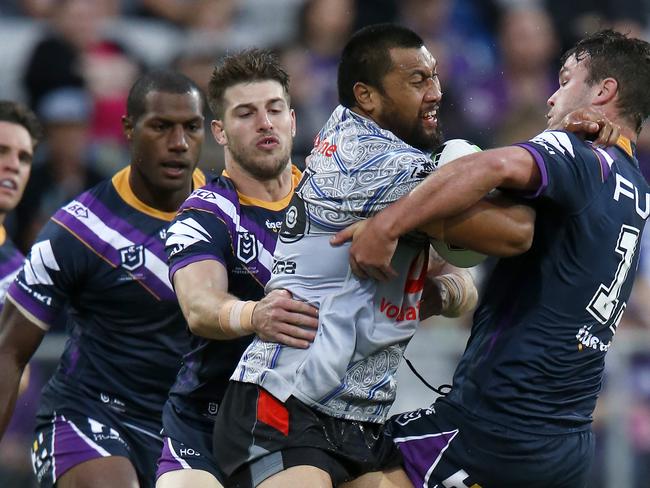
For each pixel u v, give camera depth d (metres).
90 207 17.70
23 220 29.58
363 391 12.89
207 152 29.30
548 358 12.99
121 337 17.66
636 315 27.64
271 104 15.39
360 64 13.14
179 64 34.19
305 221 12.99
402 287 12.96
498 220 12.38
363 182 12.66
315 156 13.21
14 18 37.41
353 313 12.71
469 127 33.91
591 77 13.52
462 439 13.24
